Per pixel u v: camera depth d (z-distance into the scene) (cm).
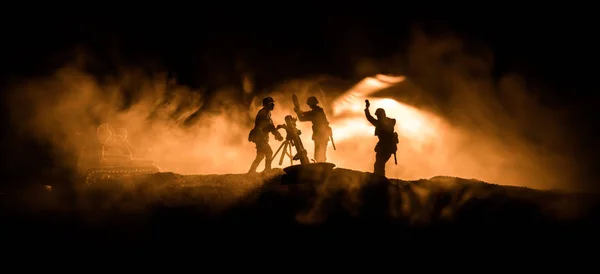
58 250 768
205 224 877
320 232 849
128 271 704
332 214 925
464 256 766
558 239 812
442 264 741
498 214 922
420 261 751
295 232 847
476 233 848
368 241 819
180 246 789
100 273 696
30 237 815
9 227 857
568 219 890
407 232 859
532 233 838
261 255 764
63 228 856
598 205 945
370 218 915
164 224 878
